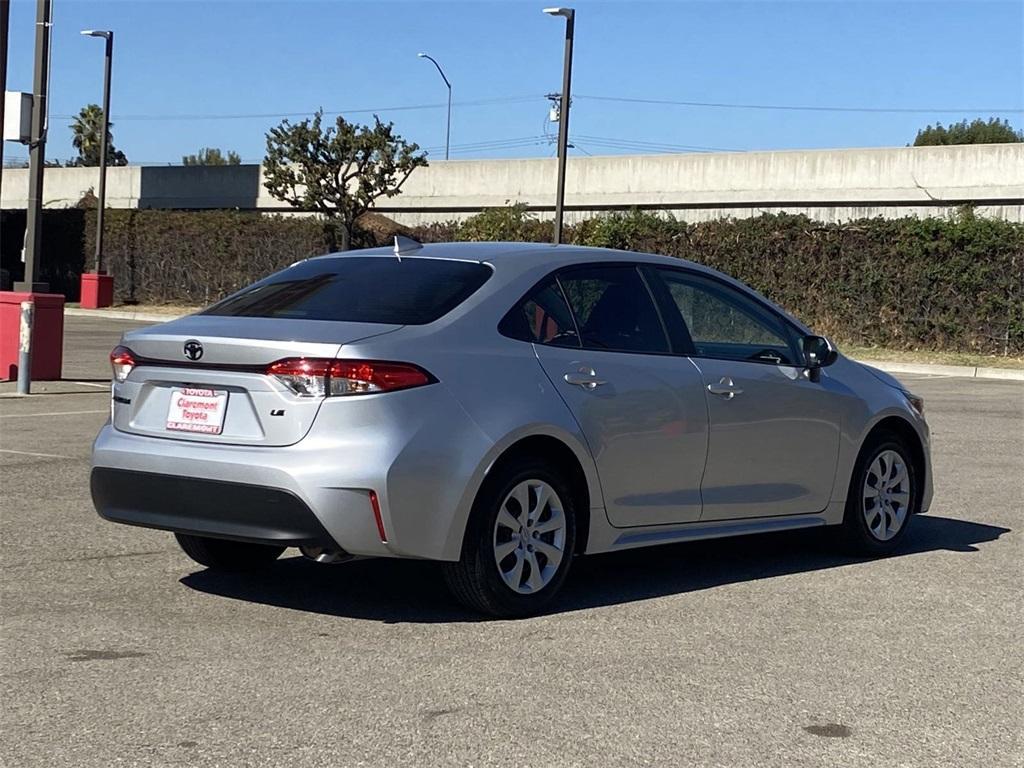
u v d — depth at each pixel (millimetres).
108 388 16047
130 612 5871
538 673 5066
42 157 17000
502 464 5809
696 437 6582
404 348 5602
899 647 5578
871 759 4227
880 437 7621
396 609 6051
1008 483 10453
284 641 5445
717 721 4551
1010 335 27375
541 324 6160
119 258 41750
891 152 35250
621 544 6348
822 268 29391
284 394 5496
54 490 8930
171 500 5723
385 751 4172
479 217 34688
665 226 31328
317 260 6785
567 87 29656
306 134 38375
